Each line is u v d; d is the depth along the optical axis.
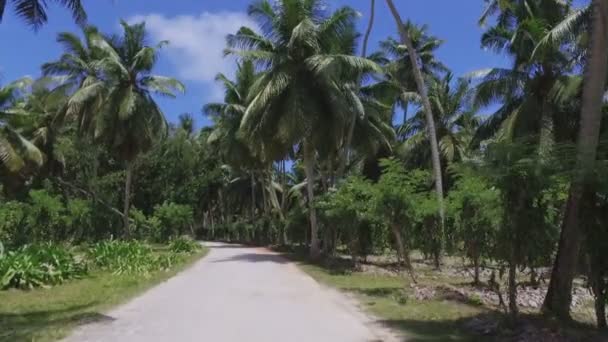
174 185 54.25
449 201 17.98
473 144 28.70
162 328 8.85
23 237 32.69
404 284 15.38
